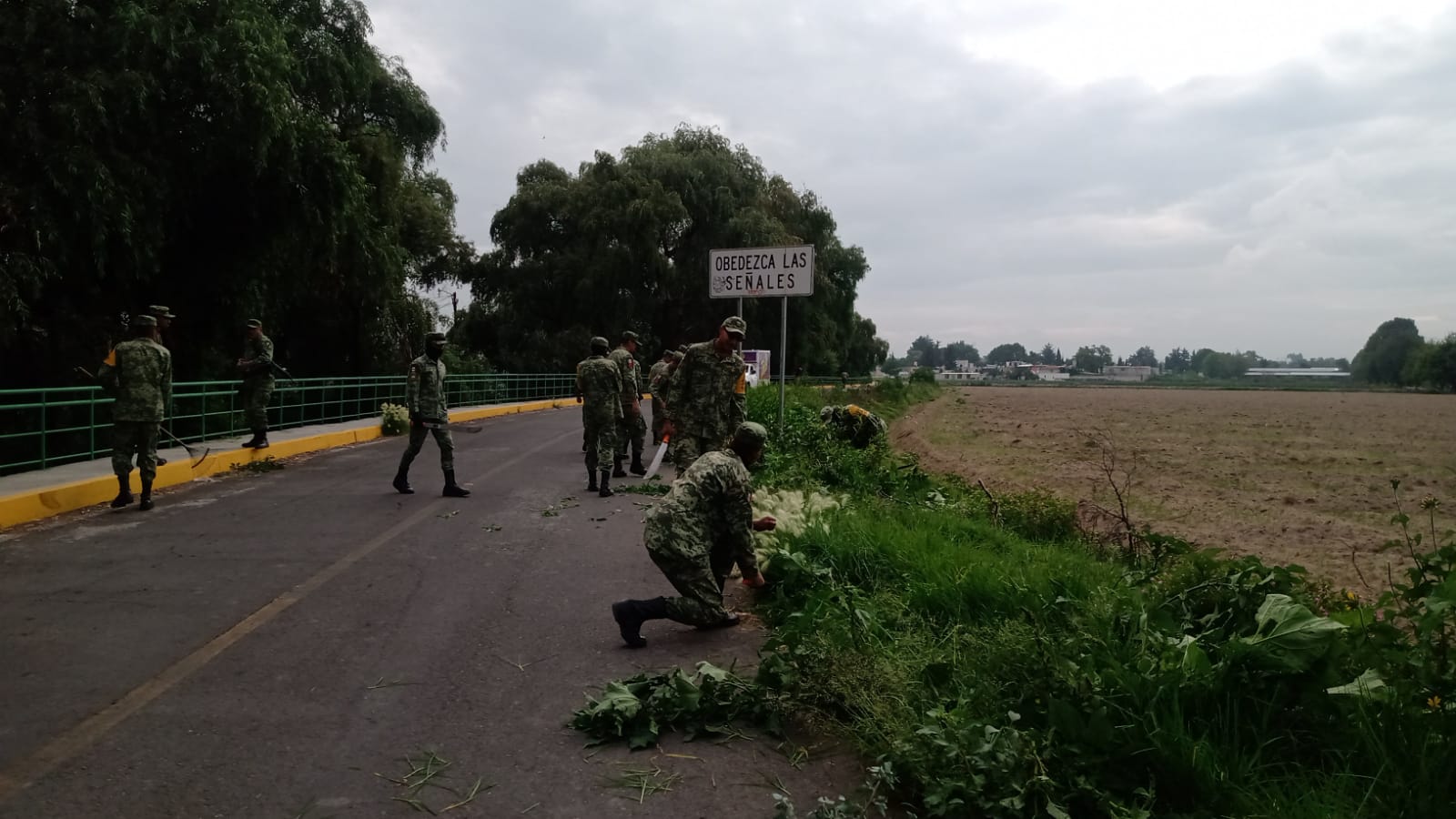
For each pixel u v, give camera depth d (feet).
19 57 45.60
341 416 65.51
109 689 14.65
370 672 15.65
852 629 15.57
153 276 57.98
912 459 48.96
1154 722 11.47
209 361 65.51
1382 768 10.45
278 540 26.12
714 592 17.72
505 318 140.36
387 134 80.12
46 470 34.65
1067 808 10.69
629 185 135.64
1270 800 10.36
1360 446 86.53
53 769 11.88
